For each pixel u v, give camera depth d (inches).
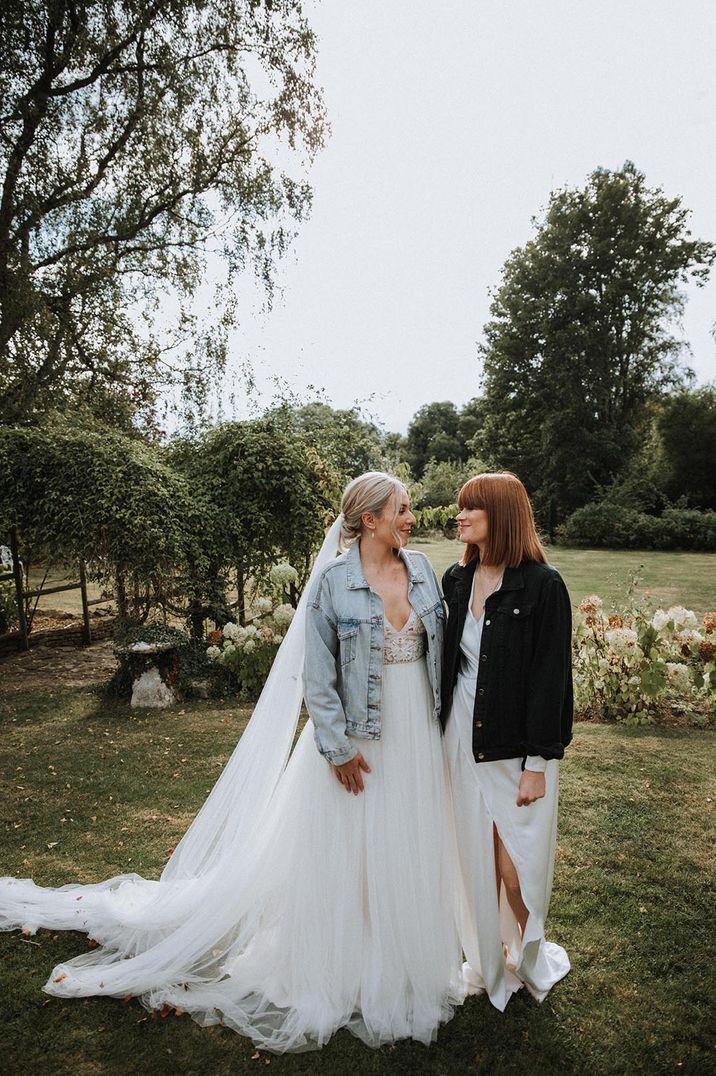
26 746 198.7
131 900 108.0
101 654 336.8
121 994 90.3
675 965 96.0
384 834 86.1
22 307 392.8
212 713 228.8
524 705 85.2
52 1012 88.0
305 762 92.5
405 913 85.0
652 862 124.3
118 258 468.4
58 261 441.7
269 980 90.5
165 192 466.9
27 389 412.5
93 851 132.6
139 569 253.1
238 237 454.6
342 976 85.7
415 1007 84.6
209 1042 82.7
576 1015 86.4
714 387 1148.5
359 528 90.9
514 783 86.4
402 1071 77.8
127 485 253.9
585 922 106.3
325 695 86.2
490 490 87.5
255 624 304.2
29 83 401.4
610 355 1221.1
